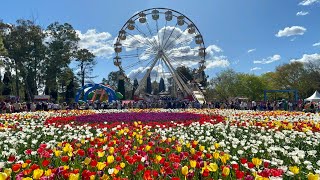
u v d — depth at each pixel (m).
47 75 65.69
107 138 8.94
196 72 49.44
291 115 20.14
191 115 20.20
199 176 4.99
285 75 77.94
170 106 39.62
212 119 16.02
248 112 25.06
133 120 17.19
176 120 17.70
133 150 7.61
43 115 22.11
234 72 88.50
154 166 5.78
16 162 6.26
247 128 12.64
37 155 7.04
